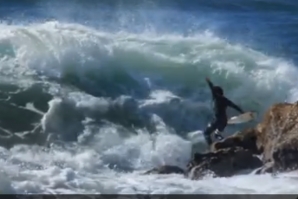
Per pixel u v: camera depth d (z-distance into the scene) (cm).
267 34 5384
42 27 4131
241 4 6353
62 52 3956
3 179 2936
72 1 5572
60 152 3416
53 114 3656
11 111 3669
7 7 5519
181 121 3866
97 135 3591
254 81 4178
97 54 4016
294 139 3300
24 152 3378
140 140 3603
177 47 4278
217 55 4272
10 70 3875
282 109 3447
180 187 3094
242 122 3725
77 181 3078
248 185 3119
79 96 3800
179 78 4109
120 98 3859
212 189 3072
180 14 5756
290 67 4272
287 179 3177
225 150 3316
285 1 6506
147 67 4106
